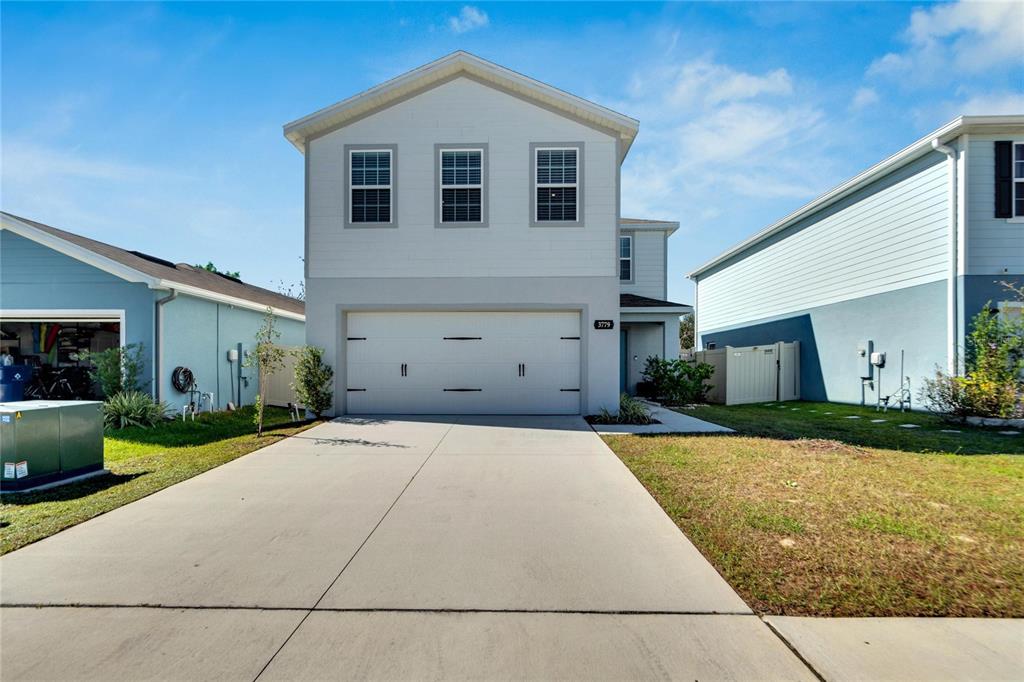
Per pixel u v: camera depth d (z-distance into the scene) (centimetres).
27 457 532
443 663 246
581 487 537
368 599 306
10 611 293
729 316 2062
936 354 1070
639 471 596
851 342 1332
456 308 1034
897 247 1177
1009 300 1002
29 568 348
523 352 1045
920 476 560
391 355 1049
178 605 299
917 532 398
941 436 804
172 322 1083
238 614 289
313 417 1007
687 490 518
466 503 488
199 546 386
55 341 1255
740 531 406
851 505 462
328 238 1040
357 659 249
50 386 1130
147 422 978
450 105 1041
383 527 426
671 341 1519
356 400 1050
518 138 1037
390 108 1043
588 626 277
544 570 344
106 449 769
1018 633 268
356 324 1051
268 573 340
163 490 535
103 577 334
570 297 1033
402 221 1038
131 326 1045
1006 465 608
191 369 1149
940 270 1059
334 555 370
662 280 1648
